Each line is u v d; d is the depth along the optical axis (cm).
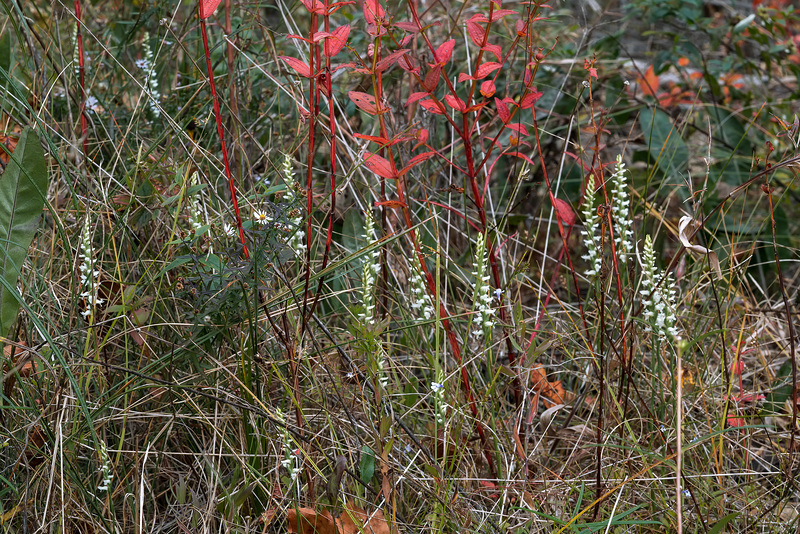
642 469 184
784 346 209
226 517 177
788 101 270
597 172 193
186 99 226
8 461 182
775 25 275
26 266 193
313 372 188
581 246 245
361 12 246
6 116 210
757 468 195
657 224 228
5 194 181
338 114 230
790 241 240
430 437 188
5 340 175
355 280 209
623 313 191
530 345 186
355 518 174
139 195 195
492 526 180
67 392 184
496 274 197
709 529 176
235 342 190
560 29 276
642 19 297
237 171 209
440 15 254
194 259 178
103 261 191
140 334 185
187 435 188
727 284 213
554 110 253
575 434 196
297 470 175
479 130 210
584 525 172
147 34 221
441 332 202
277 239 181
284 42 250
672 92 260
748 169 252
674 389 186
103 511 178
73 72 212
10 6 216
